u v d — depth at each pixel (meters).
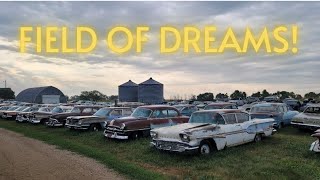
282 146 12.58
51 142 15.77
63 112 22.95
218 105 18.53
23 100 69.19
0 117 31.64
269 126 14.05
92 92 80.06
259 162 10.34
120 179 8.84
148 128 15.23
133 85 52.62
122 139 14.81
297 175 8.84
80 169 9.99
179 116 16.25
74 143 15.03
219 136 11.62
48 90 66.31
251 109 18.73
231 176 8.98
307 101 36.28
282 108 18.19
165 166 10.38
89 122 18.66
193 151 10.80
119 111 19.50
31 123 25.39
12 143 15.66
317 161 10.30
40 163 10.89
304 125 16.16
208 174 9.18
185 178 8.85
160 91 49.81
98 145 14.66
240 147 12.50
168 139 11.23
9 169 9.99
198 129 11.09
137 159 11.42
